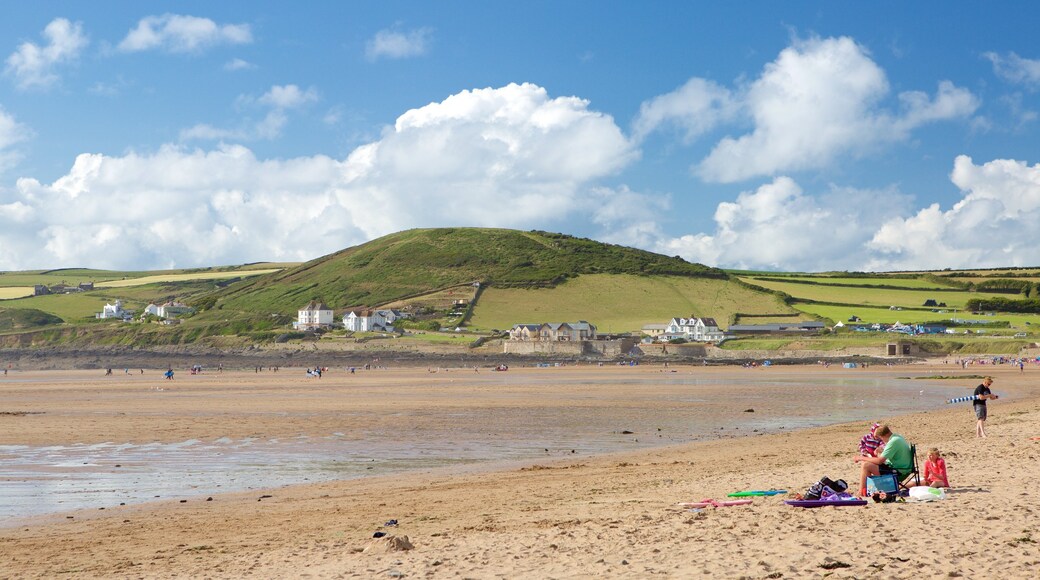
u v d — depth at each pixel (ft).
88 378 448.65
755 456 105.09
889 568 39.22
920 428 134.31
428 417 181.47
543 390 292.81
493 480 91.25
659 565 41.88
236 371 573.74
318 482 94.22
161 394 273.54
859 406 214.69
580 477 90.74
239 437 141.79
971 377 380.37
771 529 49.44
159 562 52.70
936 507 54.44
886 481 59.77
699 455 111.55
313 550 53.31
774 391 285.64
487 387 314.96
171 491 88.33
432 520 64.90
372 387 317.42
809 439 127.85
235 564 50.34
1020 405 185.98
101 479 96.73
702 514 55.98
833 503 56.90
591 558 44.42
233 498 82.89
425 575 42.83
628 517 57.88
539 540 50.44
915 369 513.45
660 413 192.95
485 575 42.09
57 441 135.33
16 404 224.12
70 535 64.44
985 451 87.86
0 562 54.54
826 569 39.65
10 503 81.15
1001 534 45.29
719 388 305.94
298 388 310.86
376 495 82.17
